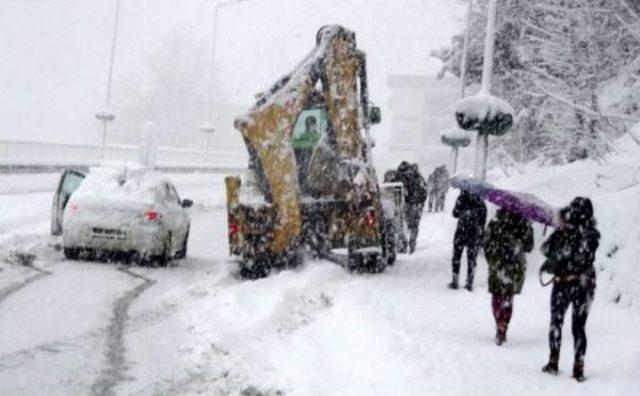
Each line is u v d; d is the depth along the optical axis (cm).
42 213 2525
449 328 1250
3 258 1717
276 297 1353
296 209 1628
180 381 936
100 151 4897
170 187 1994
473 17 3600
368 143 1781
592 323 1346
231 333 1146
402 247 2233
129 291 1486
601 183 2064
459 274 1767
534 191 2211
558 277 1037
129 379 933
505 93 3384
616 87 2431
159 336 1151
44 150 4069
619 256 1565
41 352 1023
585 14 2297
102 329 1176
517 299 1570
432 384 888
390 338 1049
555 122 2384
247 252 1620
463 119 2147
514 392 908
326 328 1152
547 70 2642
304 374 925
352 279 1606
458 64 3791
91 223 1758
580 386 973
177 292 1485
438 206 4372
